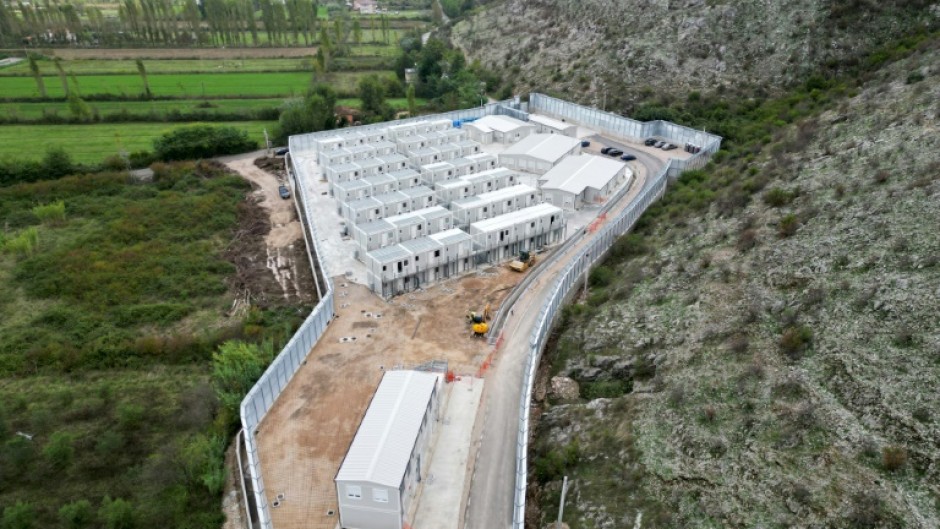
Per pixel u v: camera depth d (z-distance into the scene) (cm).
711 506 4091
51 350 6981
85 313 7812
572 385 5853
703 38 14138
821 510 3788
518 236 8788
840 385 4462
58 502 5172
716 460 4366
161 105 16125
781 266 5825
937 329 4484
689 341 5556
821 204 6362
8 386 6569
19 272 8581
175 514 5031
